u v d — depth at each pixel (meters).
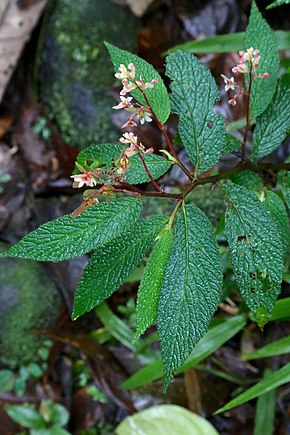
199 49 0.86
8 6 1.04
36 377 0.98
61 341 0.99
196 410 0.90
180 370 0.81
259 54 0.62
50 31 1.07
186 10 1.03
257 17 0.63
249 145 0.91
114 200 0.54
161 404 0.92
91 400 0.96
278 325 0.90
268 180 0.66
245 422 0.90
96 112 1.04
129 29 1.06
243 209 0.57
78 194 1.04
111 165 0.57
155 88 0.57
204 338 0.82
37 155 1.06
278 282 0.56
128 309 0.96
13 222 1.04
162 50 1.03
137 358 0.94
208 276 0.54
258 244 0.56
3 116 1.09
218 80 0.96
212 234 0.54
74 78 1.05
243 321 0.83
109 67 1.05
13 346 0.97
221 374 0.90
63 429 0.93
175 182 0.95
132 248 0.55
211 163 0.57
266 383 0.75
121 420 0.94
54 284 1.00
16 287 0.99
